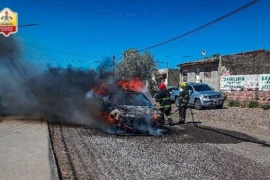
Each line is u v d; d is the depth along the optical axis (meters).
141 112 12.38
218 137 12.10
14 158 7.84
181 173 7.30
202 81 35.81
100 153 9.05
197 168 7.73
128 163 8.06
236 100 27.25
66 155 8.76
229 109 23.12
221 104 23.62
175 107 25.75
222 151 9.64
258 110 21.69
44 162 7.55
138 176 7.04
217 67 33.12
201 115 20.00
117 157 8.63
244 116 18.91
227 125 15.77
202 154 9.18
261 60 29.98
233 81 28.78
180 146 10.23
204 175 7.18
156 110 12.84
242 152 9.56
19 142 9.68
